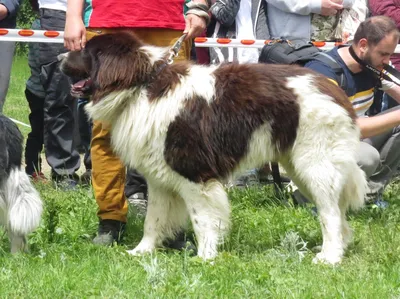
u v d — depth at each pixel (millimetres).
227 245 5629
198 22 5898
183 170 5273
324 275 4980
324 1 8422
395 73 6441
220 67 5434
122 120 5344
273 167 7297
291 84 5352
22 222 5195
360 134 5820
